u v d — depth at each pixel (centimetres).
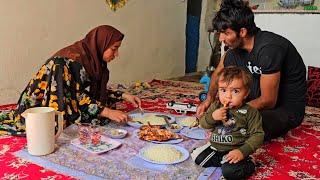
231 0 191
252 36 202
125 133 204
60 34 343
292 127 224
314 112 300
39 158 169
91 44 228
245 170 155
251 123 160
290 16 370
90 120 219
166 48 511
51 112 173
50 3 328
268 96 200
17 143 190
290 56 214
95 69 228
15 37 302
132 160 170
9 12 294
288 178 162
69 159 169
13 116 224
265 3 428
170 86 415
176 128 217
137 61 455
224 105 160
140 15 450
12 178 149
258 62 200
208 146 171
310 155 193
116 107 277
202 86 420
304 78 227
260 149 200
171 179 151
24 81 316
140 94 354
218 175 158
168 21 507
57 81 206
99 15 386
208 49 606
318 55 359
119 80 428
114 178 151
